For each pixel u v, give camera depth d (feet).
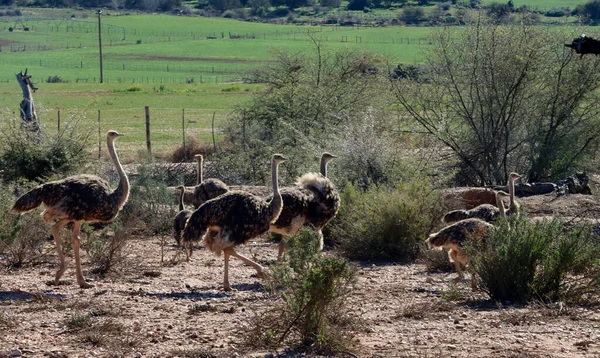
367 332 35.58
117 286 47.11
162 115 191.01
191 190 78.89
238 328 35.58
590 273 44.06
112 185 76.43
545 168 100.22
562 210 72.33
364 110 104.68
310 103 104.99
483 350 32.32
